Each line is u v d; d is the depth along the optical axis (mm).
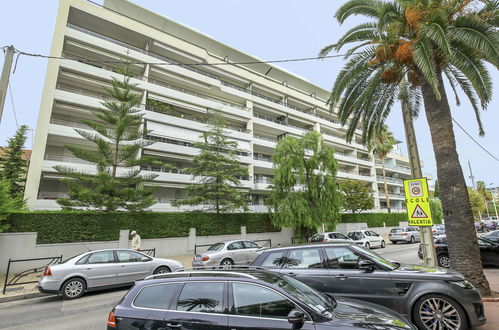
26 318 6363
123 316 3229
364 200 30859
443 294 4316
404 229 24562
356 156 46375
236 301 3127
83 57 23688
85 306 7238
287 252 5598
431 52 7082
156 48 27531
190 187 19109
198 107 29000
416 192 7625
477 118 8883
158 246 16516
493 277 8859
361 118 11844
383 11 7941
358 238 19906
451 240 6895
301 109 43312
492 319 4969
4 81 8430
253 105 35062
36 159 18781
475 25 6887
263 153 36062
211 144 20531
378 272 4727
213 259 11648
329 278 4926
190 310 3141
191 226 18250
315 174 21344
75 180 15711
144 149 23625
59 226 13828
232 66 33812
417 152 7934
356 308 3461
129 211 16312
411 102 11000
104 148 15969
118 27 25234
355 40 9461
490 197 62469
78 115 22672
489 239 11844
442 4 7602
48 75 20219
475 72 7441
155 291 3383
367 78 9914
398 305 4438
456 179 6977
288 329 2818
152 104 25672
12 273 12086
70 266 8273
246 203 20594
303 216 20062
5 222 12531
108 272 8766
